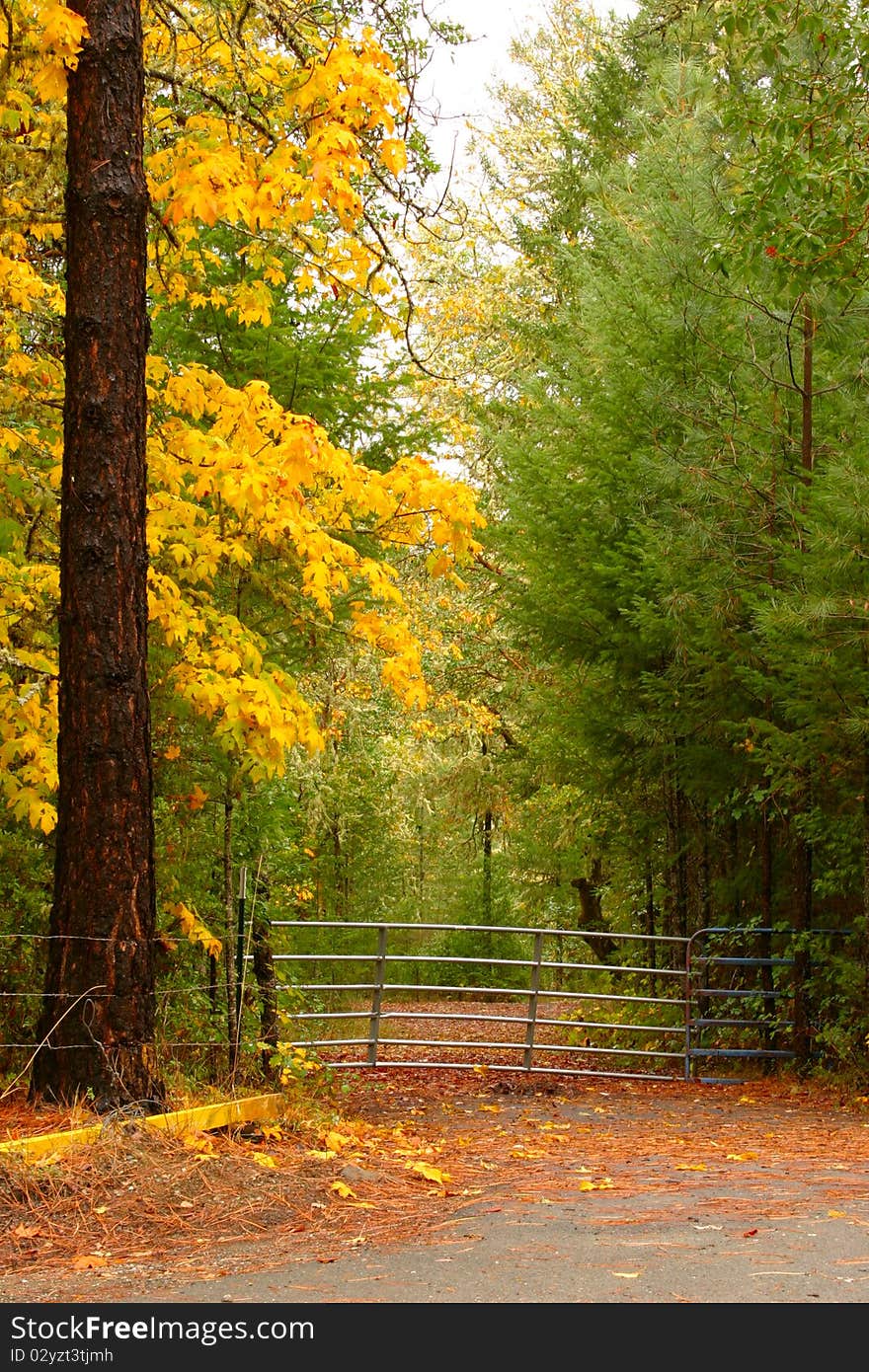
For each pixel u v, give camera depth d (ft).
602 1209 19.19
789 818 45.19
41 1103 21.94
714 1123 33.01
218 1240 16.90
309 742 26.73
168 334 37.58
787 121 36.32
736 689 44.32
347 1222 18.15
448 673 85.81
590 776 53.47
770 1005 47.01
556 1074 45.78
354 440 40.24
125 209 23.45
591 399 51.21
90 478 22.93
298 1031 40.75
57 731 24.84
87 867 22.39
